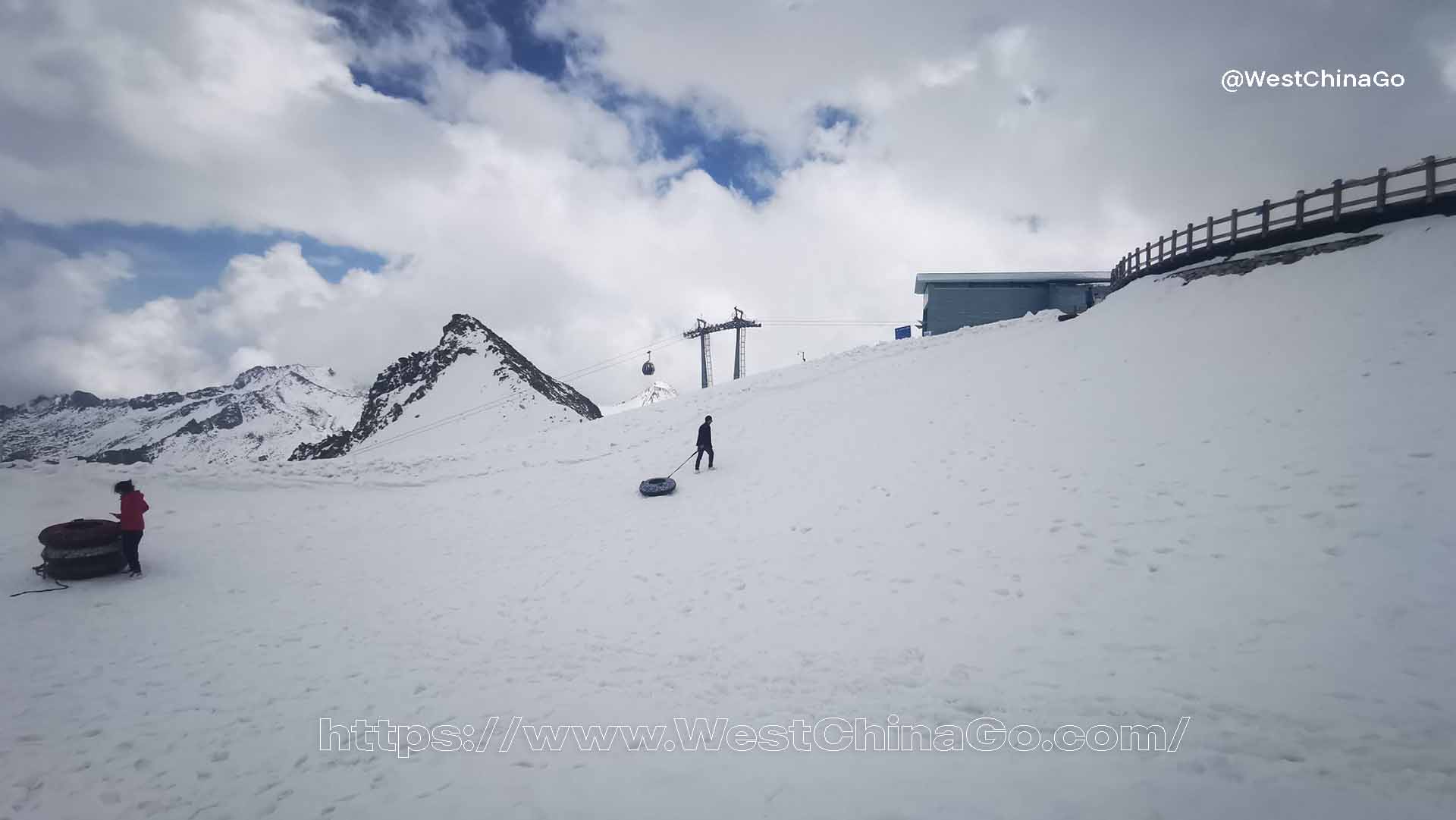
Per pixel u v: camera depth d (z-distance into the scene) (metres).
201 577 15.55
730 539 16.98
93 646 11.48
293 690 9.96
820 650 10.70
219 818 6.72
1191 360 19.42
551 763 7.47
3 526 17.52
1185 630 9.34
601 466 26.22
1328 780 5.80
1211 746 6.71
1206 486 13.16
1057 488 15.19
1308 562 10.10
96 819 6.78
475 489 24.61
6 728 8.59
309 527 20.19
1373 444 12.40
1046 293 45.50
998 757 6.84
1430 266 17.14
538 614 13.64
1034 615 10.65
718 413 31.02
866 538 15.36
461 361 119.00
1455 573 8.95
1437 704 6.95
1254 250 23.77
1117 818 5.40
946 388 25.80
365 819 6.52
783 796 6.27
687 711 8.86
